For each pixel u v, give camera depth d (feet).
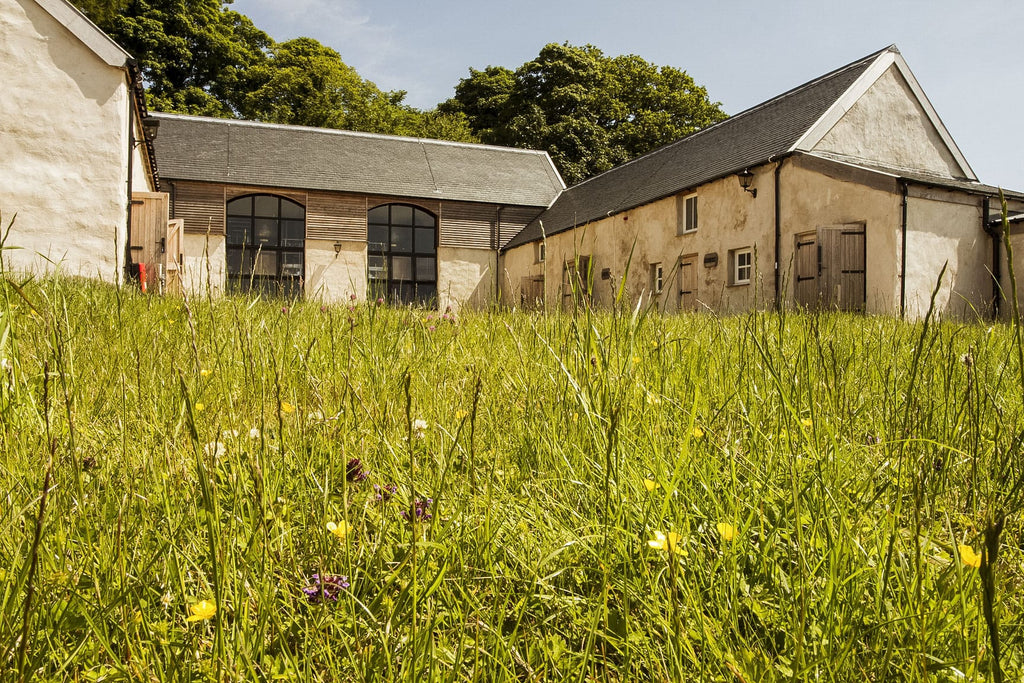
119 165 41.78
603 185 90.33
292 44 152.05
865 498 5.09
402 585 3.97
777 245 52.75
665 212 66.23
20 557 3.98
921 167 58.34
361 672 3.27
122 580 3.56
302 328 13.62
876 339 12.12
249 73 150.82
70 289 15.57
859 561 4.01
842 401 7.20
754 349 9.62
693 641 3.69
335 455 5.99
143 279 39.78
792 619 3.62
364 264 93.50
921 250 44.93
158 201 47.85
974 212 47.62
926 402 7.06
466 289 98.84
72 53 41.09
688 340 10.85
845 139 54.70
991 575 2.63
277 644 3.70
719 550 4.40
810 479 5.04
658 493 4.81
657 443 5.72
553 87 146.51
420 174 100.83
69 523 4.49
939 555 4.27
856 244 47.26
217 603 3.14
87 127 41.32
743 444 6.19
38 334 9.37
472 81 158.61
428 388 8.51
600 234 76.64
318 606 3.71
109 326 11.66
